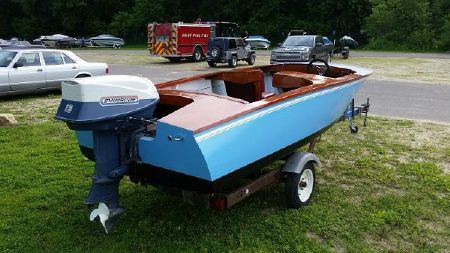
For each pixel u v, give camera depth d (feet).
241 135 12.00
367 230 13.43
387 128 25.84
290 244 12.56
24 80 35.73
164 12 183.83
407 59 87.66
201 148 10.70
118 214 11.93
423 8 136.36
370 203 15.30
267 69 21.67
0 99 36.24
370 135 24.27
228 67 70.69
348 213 14.57
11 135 24.22
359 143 22.67
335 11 166.81
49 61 37.65
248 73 17.61
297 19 171.83
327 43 76.07
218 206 12.21
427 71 60.70
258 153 13.02
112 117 11.12
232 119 11.52
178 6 186.39
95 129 11.12
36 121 28.04
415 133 24.70
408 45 134.72
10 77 34.83
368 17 147.13
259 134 12.79
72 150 21.30
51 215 14.30
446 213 14.66
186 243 12.58
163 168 11.66
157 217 14.20
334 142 22.88
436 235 13.24
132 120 11.56
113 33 187.32
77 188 16.60
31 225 13.61
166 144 11.12
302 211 14.66
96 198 11.57
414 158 20.31
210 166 11.03
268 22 171.63
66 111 10.96
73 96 10.87
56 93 39.65
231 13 178.81
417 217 14.39
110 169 11.64
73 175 17.90
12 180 17.24
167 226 13.57
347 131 25.13
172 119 11.20
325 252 12.12
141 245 12.41
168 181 12.07
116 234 13.07
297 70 22.81
